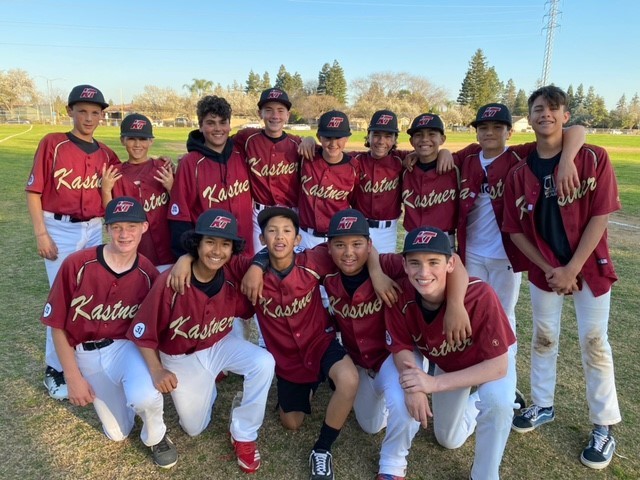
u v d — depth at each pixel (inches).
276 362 134.2
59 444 126.4
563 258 126.7
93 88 160.9
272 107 176.1
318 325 133.2
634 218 420.8
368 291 124.1
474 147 168.1
